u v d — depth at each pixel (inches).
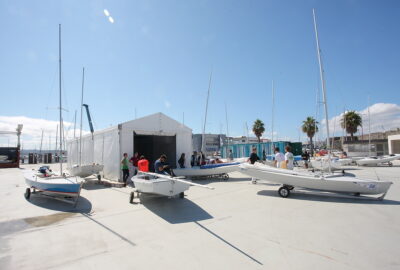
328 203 278.1
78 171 446.9
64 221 224.8
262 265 134.0
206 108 705.6
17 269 135.4
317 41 365.4
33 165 1181.1
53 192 298.5
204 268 132.0
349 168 721.6
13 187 450.0
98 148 547.5
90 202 302.4
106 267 135.6
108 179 490.6
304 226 197.9
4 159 996.6
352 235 176.1
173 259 143.5
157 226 204.7
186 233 186.7
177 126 557.9
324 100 355.6
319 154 998.4
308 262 136.2
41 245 168.7
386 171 619.2
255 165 362.3
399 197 305.6
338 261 136.7
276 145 972.6
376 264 132.9
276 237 174.9
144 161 363.3
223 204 278.7
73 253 155.0
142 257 147.2
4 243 173.0
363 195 315.3
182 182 266.8
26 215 246.5
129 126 474.3
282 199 302.8
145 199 312.3
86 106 592.7
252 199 303.7
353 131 1437.0
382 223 203.0
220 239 173.2
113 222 218.8
